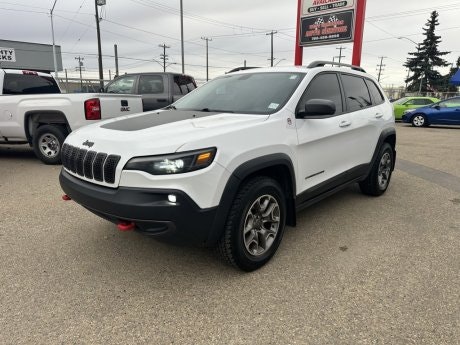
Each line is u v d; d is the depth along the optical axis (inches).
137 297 115.3
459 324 102.4
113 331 100.0
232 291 118.4
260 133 126.5
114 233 161.2
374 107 204.2
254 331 100.2
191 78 413.4
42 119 287.3
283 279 125.6
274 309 109.4
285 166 135.6
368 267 133.9
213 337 98.0
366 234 163.0
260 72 170.6
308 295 116.3
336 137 165.0
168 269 131.7
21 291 117.8
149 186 106.4
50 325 102.0
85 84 869.2
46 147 292.7
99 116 278.1
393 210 194.7
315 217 183.3
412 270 131.7
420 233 164.6
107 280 124.6
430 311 108.2
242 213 120.0
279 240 138.9
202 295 116.3
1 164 298.7
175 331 100.2
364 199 213.3
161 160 105.9
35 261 136.9
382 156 212.1
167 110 163.8
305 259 139.6
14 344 94.6
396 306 110.6
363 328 101.0
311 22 547.8
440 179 265.6
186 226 108.6
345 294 116.8
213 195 111.0
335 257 141.4
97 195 114.3
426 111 697.0
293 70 163.2
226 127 121.0
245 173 117.6
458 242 155.3
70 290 118.7
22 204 198.1
